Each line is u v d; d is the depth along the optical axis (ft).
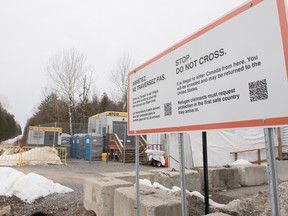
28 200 20.75
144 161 54.49
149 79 10.61
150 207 10.94
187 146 38.58
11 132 262.26
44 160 51.57
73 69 130.00
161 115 9.59
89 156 62.13
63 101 129.80
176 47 8.87
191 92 7.98
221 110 6.78
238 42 6.43
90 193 17.13
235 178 29.40
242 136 42.60
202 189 26.27
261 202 17.84
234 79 6.47
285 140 38.78
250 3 6.19
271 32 5.65
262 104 5.71
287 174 28.35
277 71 5.45
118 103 144.87
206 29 7.51
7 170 24.07
